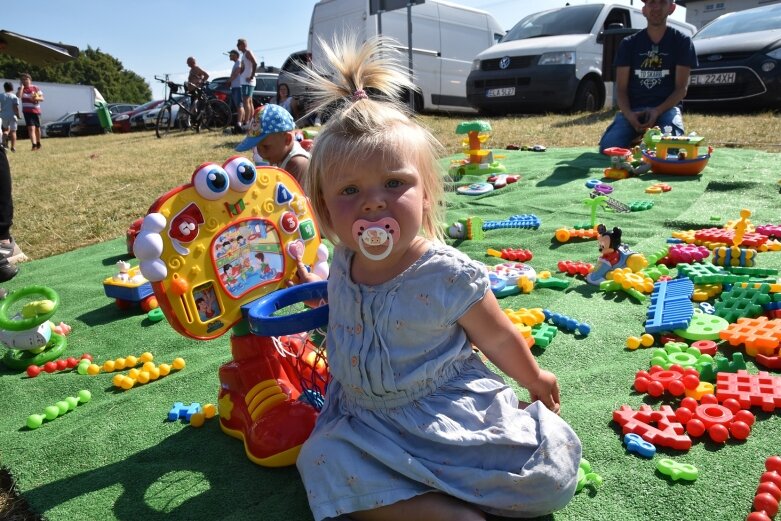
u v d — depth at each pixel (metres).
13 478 1.83
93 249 4.69
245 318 1.97
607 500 1.50
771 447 1.62
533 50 9.69
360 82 1.70
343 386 1.57
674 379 1.91
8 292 3.81
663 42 5.89
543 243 3.61
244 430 1.87
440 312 1.46
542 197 4.64
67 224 5.44
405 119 1.52
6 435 2.11
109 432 2.05
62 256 4.59
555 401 1.67
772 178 4.50
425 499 1.38
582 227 3.79
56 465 1.89
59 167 9.24
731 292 2.52
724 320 2.29
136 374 2.43
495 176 5.32
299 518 1.56
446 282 1.46
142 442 1.98
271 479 1.73
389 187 1.44
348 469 1.43
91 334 3.03
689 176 4.84
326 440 1.51
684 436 1.66
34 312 2.70
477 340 1.55
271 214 2.09
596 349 2.27
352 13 11.28
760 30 8.27
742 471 1.54
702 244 3.25
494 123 9.09
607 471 1.60
